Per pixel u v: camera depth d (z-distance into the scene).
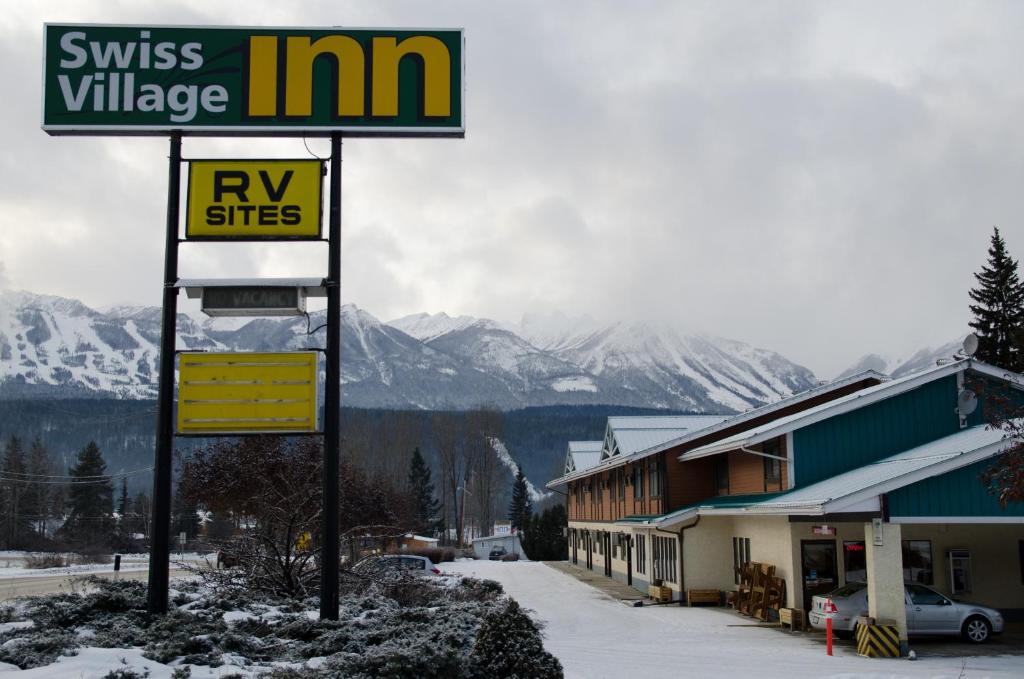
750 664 15.69
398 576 19.58
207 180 13.31
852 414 23.44
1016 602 22.28
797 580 21.89
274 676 9.47
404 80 13.80
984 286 45.88
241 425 12.71
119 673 9.20
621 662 15.71
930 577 22.27
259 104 13.61
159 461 12.72
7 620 12.77
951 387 23.70
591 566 47.72
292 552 20.78
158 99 13.53
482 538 80.69
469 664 10.13
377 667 9.73
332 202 13.34
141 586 15.68
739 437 25.50
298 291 13.02
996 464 17.02
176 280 13.05
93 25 13.65
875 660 16.50
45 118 13.41
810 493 20.66
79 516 78.94
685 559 27.73
